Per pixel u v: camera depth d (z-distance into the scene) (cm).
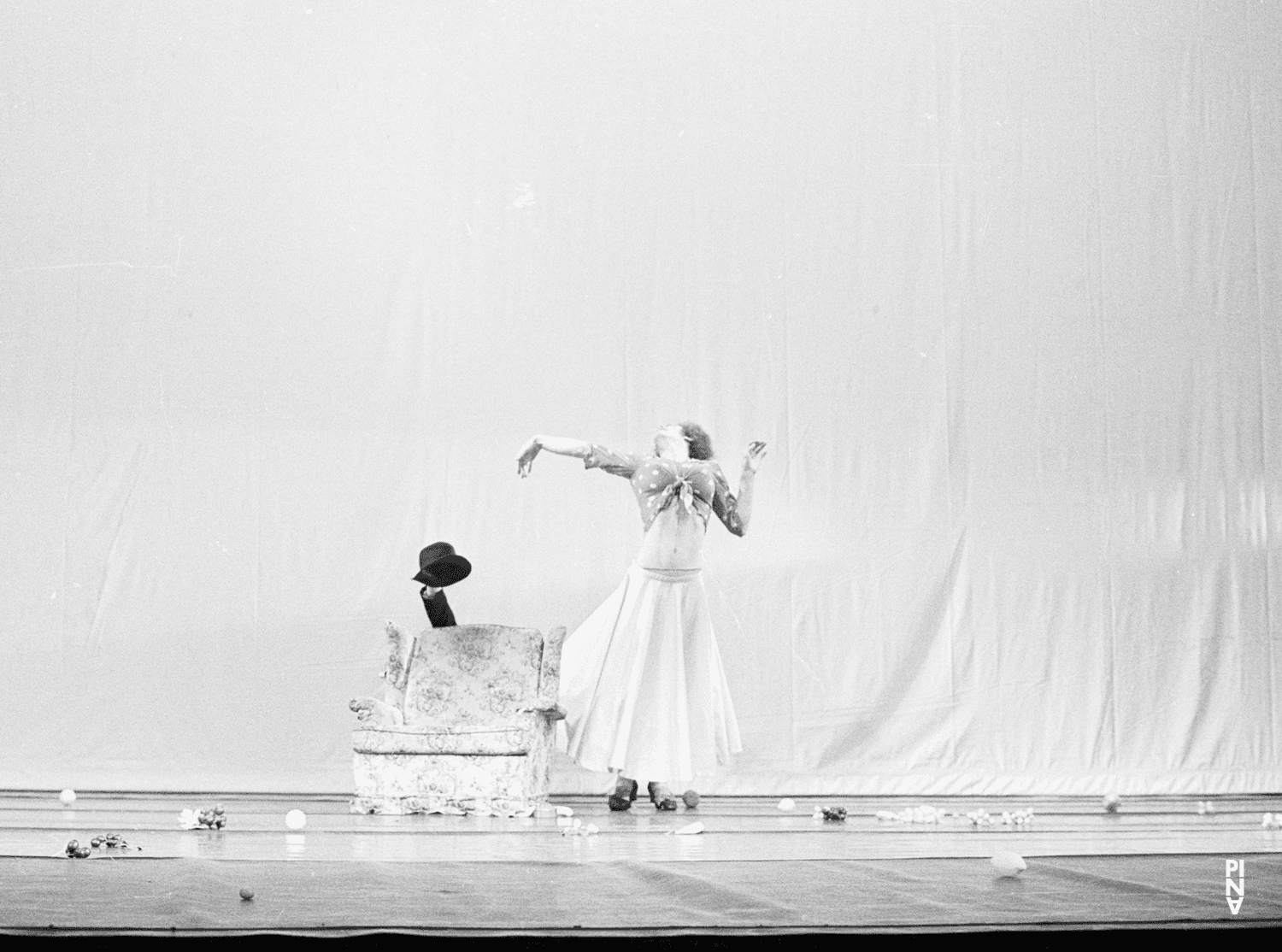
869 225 712
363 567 661
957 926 234
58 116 671
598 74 700
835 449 696
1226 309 736
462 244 684
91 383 658
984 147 726
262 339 669
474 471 671
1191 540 718
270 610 654
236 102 680
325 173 681
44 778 632
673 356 690
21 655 639
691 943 221
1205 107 747
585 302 687
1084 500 711
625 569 671
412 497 668
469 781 526
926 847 390
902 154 719
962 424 707
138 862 321
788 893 273
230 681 648
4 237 662
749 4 715
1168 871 320
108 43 677
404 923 229
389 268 679
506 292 683
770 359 696
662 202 698
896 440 701
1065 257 726
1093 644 702
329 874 298
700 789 661
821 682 680
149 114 675
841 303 705
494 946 218
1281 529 724
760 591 682
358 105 685
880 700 683
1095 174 734
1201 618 712
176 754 641
